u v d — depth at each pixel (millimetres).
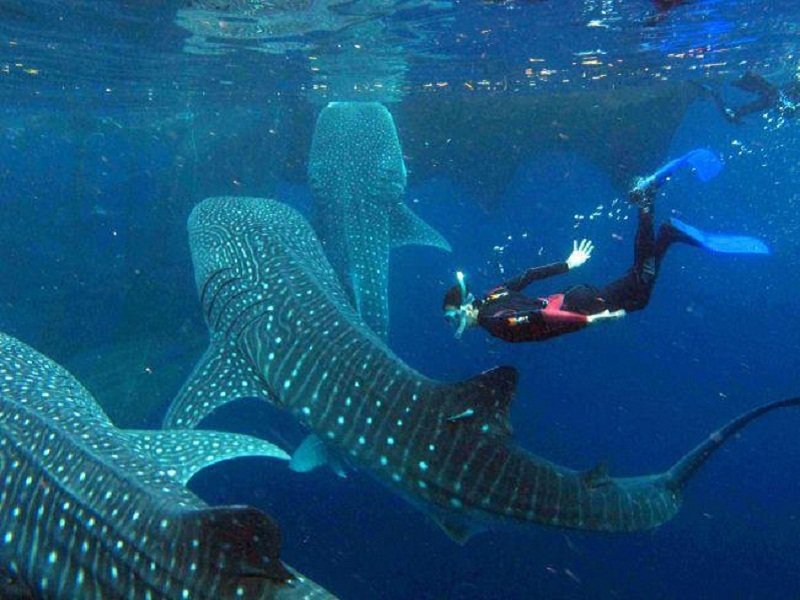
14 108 22672
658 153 21750
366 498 16156
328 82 19328
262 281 7262
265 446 5777
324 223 10922
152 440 5520
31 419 5031
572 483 6066
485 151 21484
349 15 13000
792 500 21859
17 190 17156
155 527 4203
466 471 6023
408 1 12203
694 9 13555
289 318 6930
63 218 17375
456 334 5387
